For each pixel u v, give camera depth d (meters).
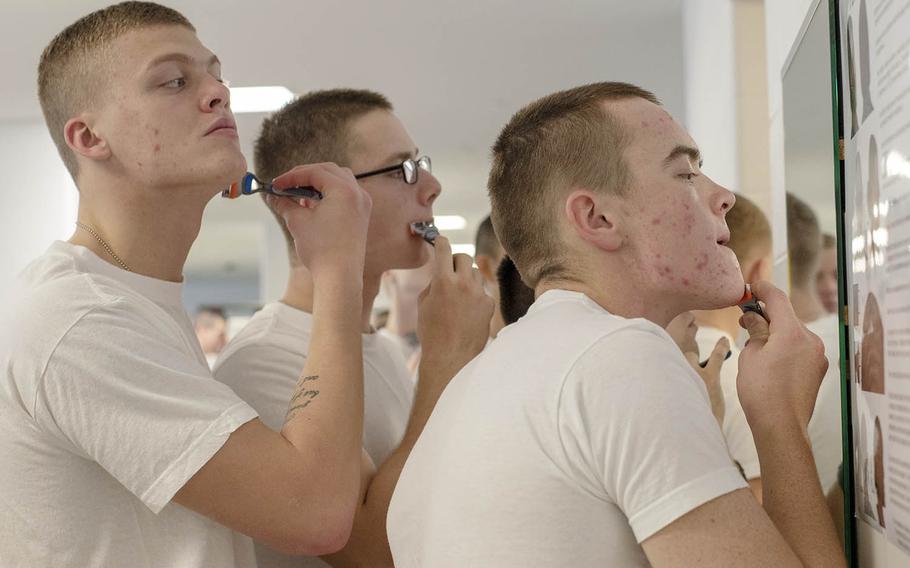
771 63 2.11
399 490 1.28
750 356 1.21
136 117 1.47
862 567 1.27
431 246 1.99
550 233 1.26
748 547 0.95
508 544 1.05
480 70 5.86
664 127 1.22
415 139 7.55
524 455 1.05
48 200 6.66
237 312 19.12
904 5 0.98
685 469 0.96
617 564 1.02
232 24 5.00
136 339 1.35
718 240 1.25
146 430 1.32
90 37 1.50
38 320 1.35
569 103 1.27
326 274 1.57
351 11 4.85
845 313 1.31
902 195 1.00
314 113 1.95
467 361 1.81
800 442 1.15
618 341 1.03
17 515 1.35
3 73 5.72
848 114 1.26
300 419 1.43
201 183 1.48
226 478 1.33
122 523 1.38
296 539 1.37
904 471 1.02
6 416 1.35
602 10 4.86
